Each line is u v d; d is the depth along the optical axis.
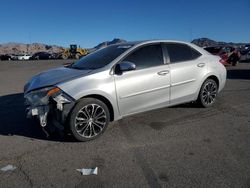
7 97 8.84
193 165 4.00
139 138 5.04
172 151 4.47
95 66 5.41
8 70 20.53
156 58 5.77
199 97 6.63
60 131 4.91
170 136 5.11
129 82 5.28
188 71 6.18
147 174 3.77
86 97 4.95
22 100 8.30
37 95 4.90
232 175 3.71
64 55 53.81
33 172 3.86
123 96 5.24
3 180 3.66
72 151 4.52
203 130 5.39
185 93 6.23
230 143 4.76
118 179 3.65
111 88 5.07
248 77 13.04
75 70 5.42
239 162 4.07
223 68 7.04
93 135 4.98
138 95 5.43
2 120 6.17
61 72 5.46
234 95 8.44
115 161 4.15
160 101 5.80
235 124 5.72
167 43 6.07
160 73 5.70
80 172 3.85
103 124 5.09
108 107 5.22
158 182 3.58
